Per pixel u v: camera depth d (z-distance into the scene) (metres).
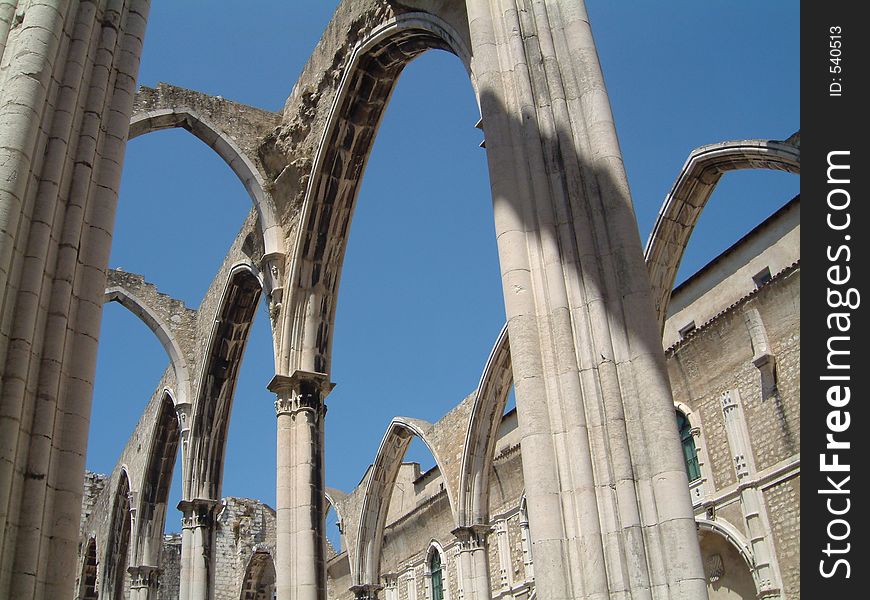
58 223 10.20
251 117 23.77
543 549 9.53
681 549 9.14
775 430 24.06
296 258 21.06
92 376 10.05
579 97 11.88
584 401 10.20
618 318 10.52
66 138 10.52
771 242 26.27
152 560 32.50
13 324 9.23
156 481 33.53
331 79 20.84
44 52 10.47
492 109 11.98
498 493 35.50
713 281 28.27
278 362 20.42
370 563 34.59
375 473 35.12
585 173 11.40
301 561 18.12
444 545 37.78
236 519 47.66
